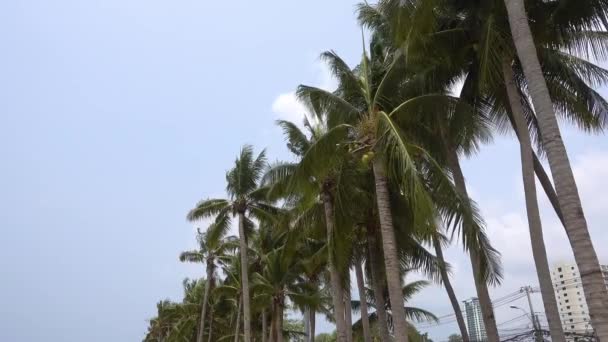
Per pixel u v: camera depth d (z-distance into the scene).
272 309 38.88
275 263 35.72
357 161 19.97
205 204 34.69
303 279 38.41
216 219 35.44
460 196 16.02
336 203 21.11
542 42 16.70
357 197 22.27
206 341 62.00
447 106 17.92
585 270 9.26
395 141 16.59
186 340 65.38
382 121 17.19
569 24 16.09
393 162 17.98
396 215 22.09
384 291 34.62
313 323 38.78
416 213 15.12
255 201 34.66
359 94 19.61
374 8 19.86
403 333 15.70
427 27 14.41
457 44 17.34
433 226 14.96
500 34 15.99
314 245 31.88
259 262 42.25
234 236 44.44
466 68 18.17
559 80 17.70
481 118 19.83
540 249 14.18
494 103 19.03
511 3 11.68
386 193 17.33
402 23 14.22
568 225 9.68
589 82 18.22
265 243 39.28
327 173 21.89
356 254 26.00
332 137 18.73
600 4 15.17
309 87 19.25
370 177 22.47
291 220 27.20
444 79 18.50
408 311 35.97
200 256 47.22
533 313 37.34
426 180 18.28
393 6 14.51
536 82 10.77
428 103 17.83
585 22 15.71
